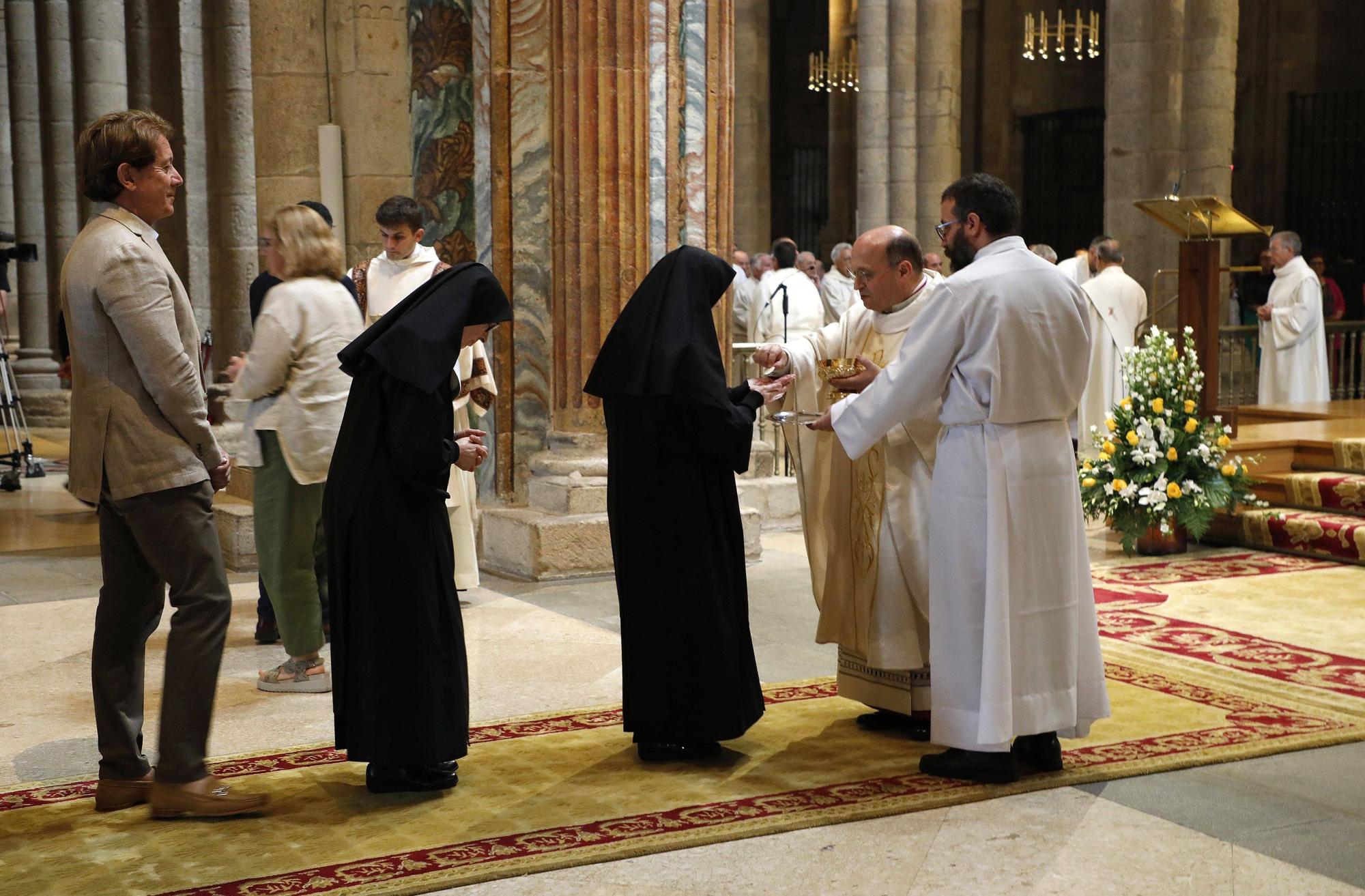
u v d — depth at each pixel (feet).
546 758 14.79
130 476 12.56
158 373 12.44
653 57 25.27
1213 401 28.37
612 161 25.05
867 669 15.60
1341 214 72.54
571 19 24.86
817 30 95.66
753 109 74.69
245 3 36.50
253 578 25.04
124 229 12.66
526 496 27.09
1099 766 14.33
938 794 13.44
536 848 12.09
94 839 12.48
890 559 14.92
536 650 19.57
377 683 13.34
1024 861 11.87
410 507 13.44
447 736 13.50
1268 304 41.63
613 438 14.88
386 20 29.40
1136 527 26.66
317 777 14.25
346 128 29.60
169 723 12.90
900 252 15.19
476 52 26.63
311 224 16.80
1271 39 73.97
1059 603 13.82
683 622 14.51
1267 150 74.49
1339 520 26.68
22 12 58.85
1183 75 48.32
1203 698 17.13
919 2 58.23
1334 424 32.35
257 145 29.40
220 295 36.88
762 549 27.71
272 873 11.59
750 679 14.83
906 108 58.13
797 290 44.19
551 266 25.66
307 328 16.44
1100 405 38.14
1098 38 72.43
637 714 14.64
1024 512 13.57
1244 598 23.20
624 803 13.32
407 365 13.12
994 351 13.38
